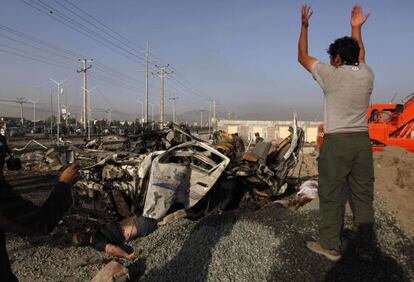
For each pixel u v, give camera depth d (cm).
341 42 369
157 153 621
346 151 359
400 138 1470
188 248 466
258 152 842
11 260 491
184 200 598
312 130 5753
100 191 589
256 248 451
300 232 491
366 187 379
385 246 461
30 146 2745
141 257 474
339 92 359
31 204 183
